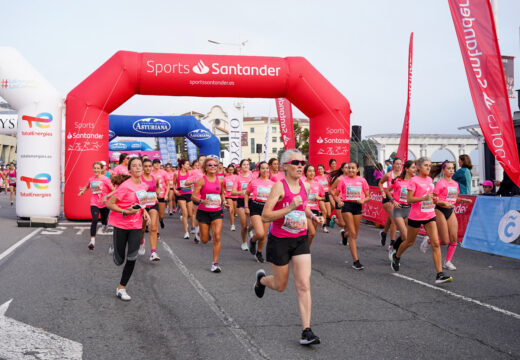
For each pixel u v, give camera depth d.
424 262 8.07
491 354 3.88
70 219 13.76
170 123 23.73
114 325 4.54
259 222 7.36
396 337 4.27
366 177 15.10
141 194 5.58
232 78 13.83
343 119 14.70
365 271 7.31
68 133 13.50
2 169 32.88
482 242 8.79
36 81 13.12
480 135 18.89
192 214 10.90
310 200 9.00
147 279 6.58
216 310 5.09
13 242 9.77
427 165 6.59
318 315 4.95
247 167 11.55
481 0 8.02
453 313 5.04
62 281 6.35
